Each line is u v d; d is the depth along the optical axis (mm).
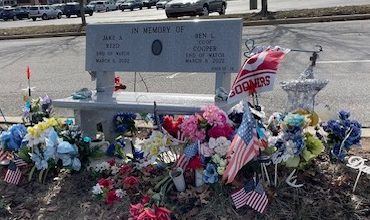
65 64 11289
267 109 6051
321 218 3230
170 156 4090
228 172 3320
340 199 3375
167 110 4105
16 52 14469
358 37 11156
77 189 3863
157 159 3914
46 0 74438
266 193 3412
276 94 6734
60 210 3645
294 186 3453
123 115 4867
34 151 3994
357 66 8195
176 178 3562
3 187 4047
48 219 3578
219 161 3463
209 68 4320
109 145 4500
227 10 27484
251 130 3352
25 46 15883
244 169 3590
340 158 3764
